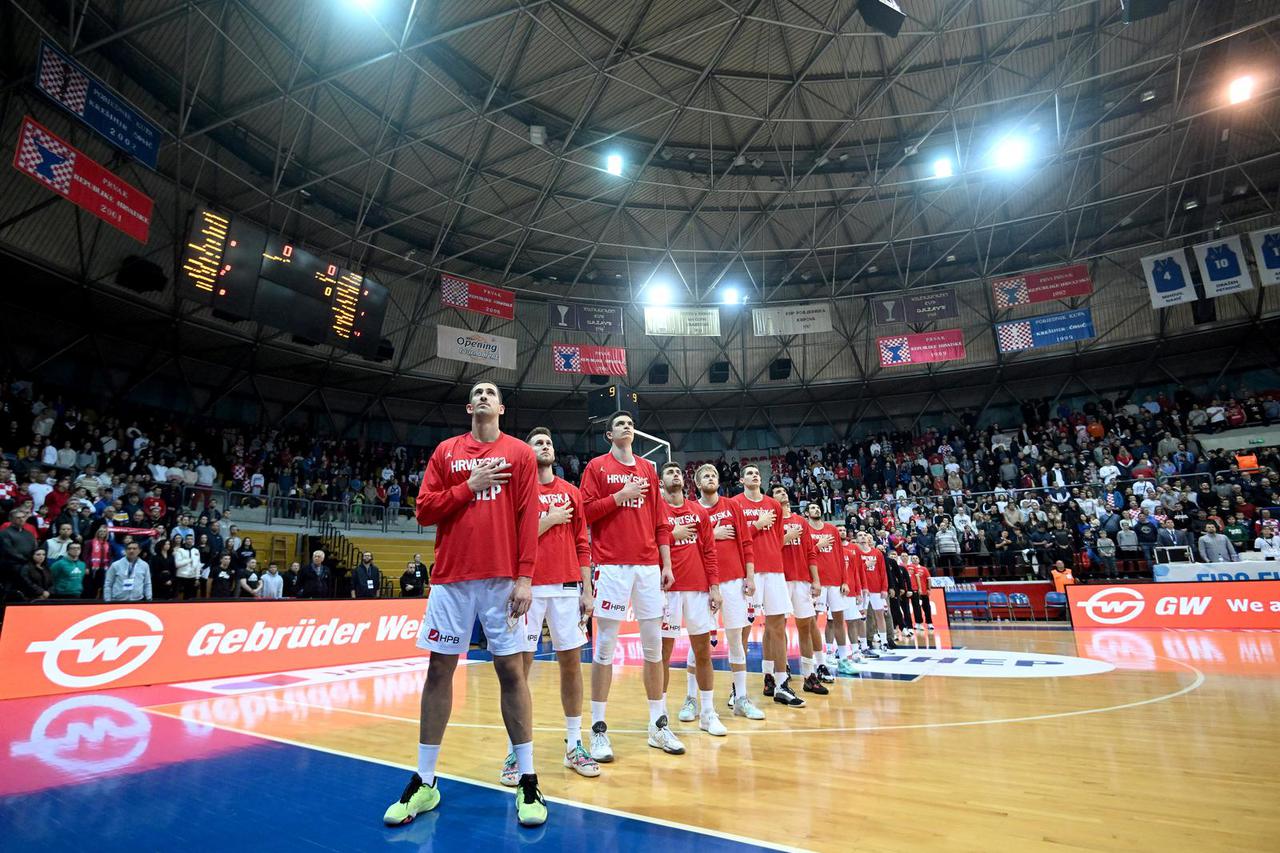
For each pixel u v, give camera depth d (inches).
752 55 595.5
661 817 104.9
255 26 479.8
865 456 940.6
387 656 366.9
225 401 767.1
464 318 861.2
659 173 737.6
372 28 501.0
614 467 162.7
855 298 917.8
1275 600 405.4
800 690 241.3
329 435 858.1
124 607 268.5
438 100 585.6
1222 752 139.9
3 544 305.9
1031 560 587.5
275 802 116.9
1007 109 666.2
